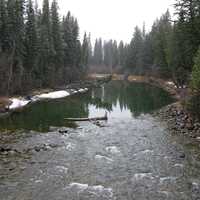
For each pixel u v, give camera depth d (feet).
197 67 79.61
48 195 44.24
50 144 70.08
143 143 72.74
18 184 47.62
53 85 195.11
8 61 140.87
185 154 63.52
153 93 186.39
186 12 116.67
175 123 91.30
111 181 49.62
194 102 82.89
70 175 51.88
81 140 75.20
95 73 422.41
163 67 216.13
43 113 111.65
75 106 133.90
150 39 309.01
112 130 87.10
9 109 112.16
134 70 352.08
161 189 46.52
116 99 162.40
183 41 123.85
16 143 70.03
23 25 153.17
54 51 190.90
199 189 46.37
